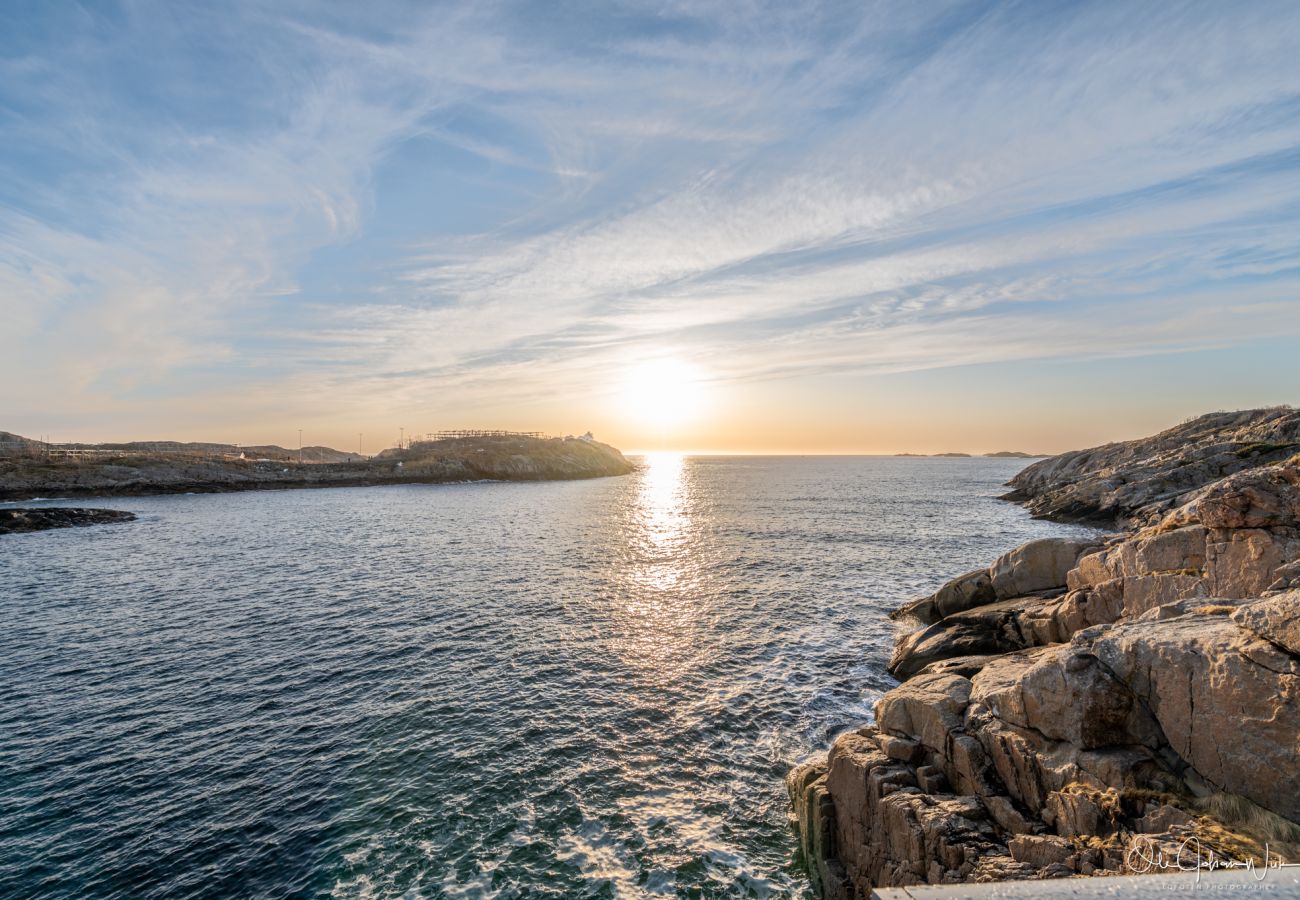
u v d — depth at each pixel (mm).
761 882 14328
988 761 13086
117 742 20109
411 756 19297
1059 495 79750
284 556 51469
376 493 130875
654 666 26328
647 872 14516
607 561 49156
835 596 37438
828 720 21500
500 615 33594
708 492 126438
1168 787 10727
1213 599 13734
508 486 157625
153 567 47125
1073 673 12336
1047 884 3350
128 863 14844
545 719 21656
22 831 15875
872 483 152375
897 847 12430
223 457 156125
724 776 18297
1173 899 3094
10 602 36750
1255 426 71875
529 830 15906
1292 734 9539
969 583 29094
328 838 15656
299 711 22266
